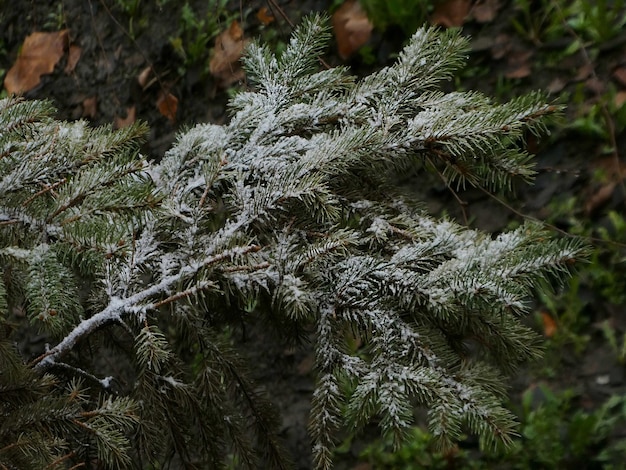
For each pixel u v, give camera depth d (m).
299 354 1.74
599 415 1.48
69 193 0.72
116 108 2.19
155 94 2.14
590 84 1.75
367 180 0.84
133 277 0.71
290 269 0.70
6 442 0.67
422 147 0.76
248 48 0.91
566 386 1.55
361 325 0.71
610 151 1.67
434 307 0.67
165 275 0.71
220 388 0.82
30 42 2.35
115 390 0.86
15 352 0.71
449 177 0.86
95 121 2.20
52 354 0.71
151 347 0.68
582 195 1.67
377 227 0.76
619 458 1.42
